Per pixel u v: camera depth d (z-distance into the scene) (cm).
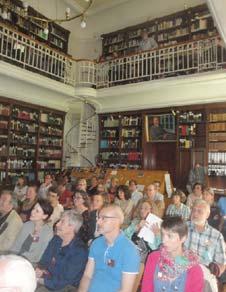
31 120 916
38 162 937
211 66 767
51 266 257
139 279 229
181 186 845
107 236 219
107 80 959
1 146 831
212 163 795
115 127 1002
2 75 755
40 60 873
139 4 1074
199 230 285
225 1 410
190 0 955
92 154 1034
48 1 1050
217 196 758
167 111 880
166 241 190
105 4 1138
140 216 399
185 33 928
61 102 1009
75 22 1184
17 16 916
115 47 1098
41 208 306
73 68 973
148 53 880
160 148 923
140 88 853
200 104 812
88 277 225
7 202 355
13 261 111
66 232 256
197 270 186
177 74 839
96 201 384
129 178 805
